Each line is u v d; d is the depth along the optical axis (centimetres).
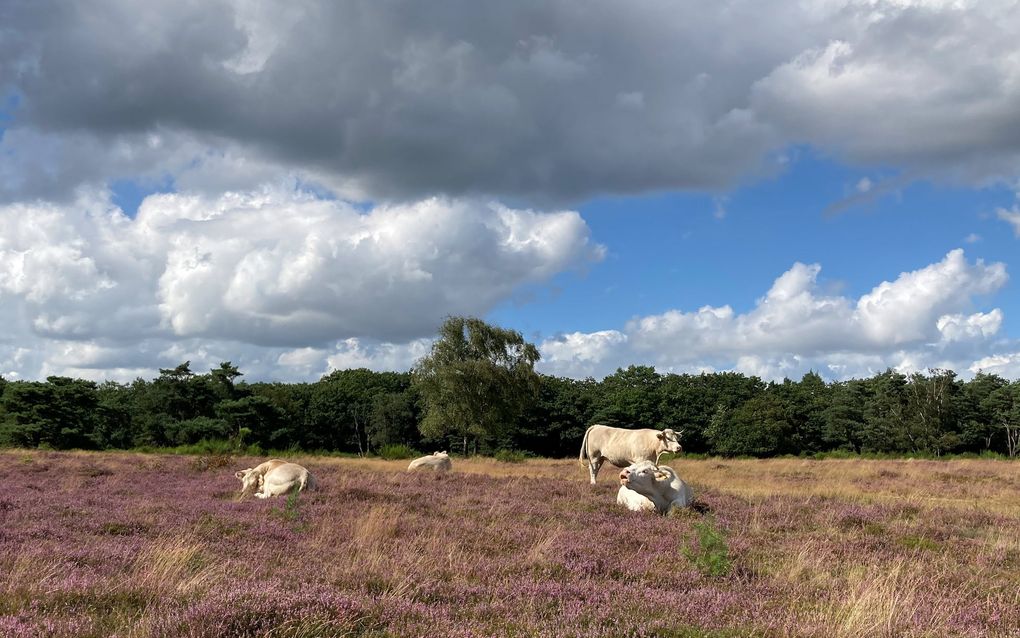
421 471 2388
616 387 11119
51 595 616
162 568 731
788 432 8444
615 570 826
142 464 2538
